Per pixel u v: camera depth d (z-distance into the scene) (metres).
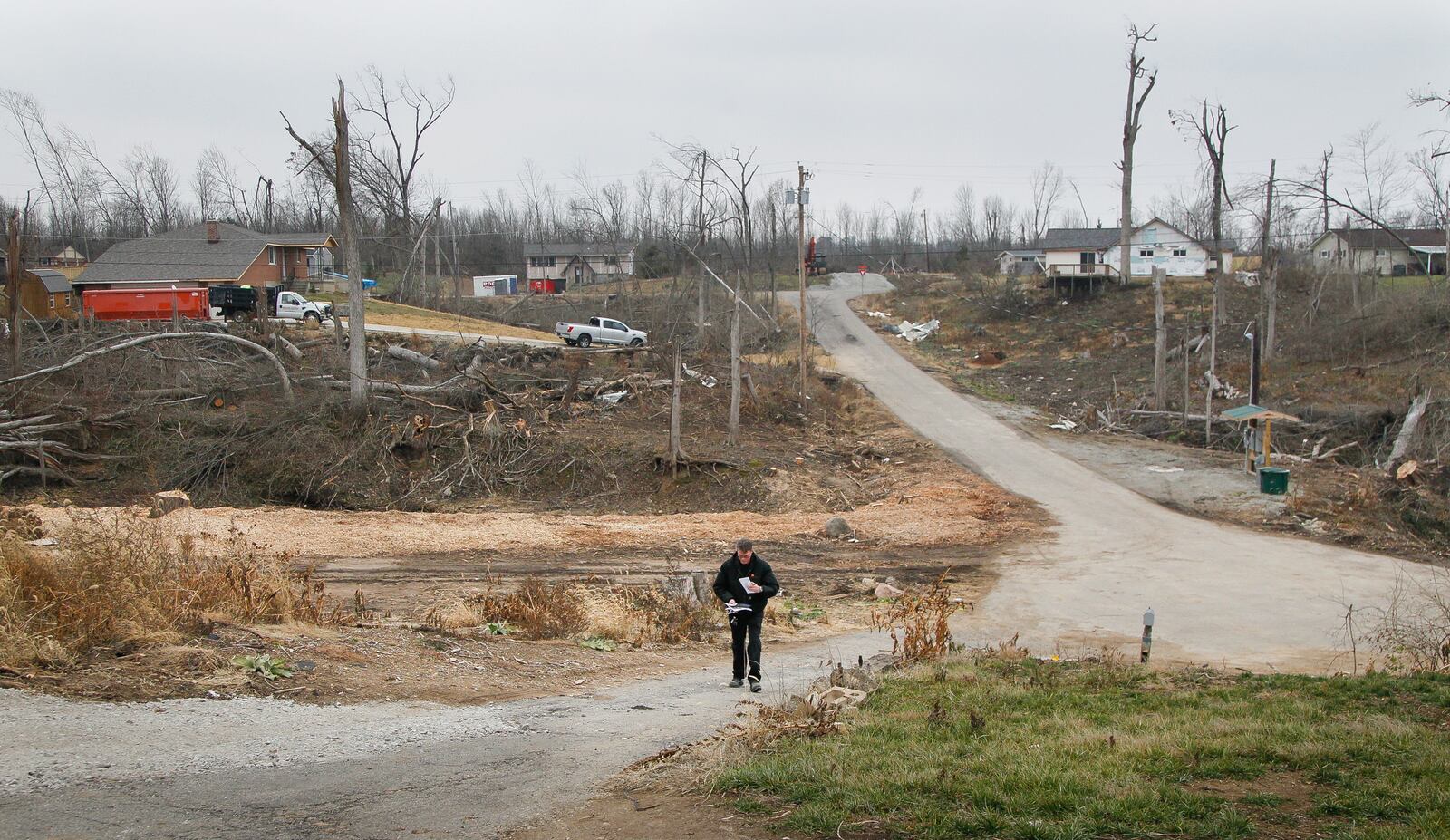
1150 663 14.31
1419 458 33.31
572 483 36.16
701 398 44.69
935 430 44.09
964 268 94.44
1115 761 6.89
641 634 15.11
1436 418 35.31
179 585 11.01
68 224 89.12
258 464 35.94
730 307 63.84
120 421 37.28
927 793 6.21
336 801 6.30
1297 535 28.36
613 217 97.62
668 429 40.72
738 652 11.36
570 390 42.28
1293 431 40.00
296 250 69.88
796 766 6.77
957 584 23.14
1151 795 5.99
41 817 5.66
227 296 51.16
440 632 12.88
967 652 14.65
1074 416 48.75
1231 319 64.00
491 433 37.47
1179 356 56.34
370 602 17.80
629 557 24.52
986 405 50.38
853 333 71.62
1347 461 37.22
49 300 57.78
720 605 18.14
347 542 24.12
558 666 11.98
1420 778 6.40
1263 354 53.50
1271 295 53.75
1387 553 26.30
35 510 23.91
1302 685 10.68
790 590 22.28
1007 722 8.55
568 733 8.48
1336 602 20.94
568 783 6.88
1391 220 88.50
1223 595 21.70
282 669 9.48
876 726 8.24
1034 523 30.02
